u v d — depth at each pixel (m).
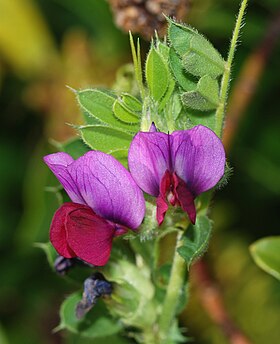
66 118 0.37
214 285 0.32
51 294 0.39
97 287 0.26
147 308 0.26
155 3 0.28
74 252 0.24
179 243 0.25
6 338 0.35
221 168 0.23
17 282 0.39
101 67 0.37
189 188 0.23
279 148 0.36
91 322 0.27
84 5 0.37
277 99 0.36
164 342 0.27
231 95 0.35
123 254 0.26
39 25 0.38
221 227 0.37
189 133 0.23
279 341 0.34
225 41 0.36
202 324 0.34
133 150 0.23
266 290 0.35
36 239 0.34
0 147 0.39
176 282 0.26
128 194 0.23
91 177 0.23
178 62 0.24
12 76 0.38
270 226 0.37
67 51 0.37
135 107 0.24
